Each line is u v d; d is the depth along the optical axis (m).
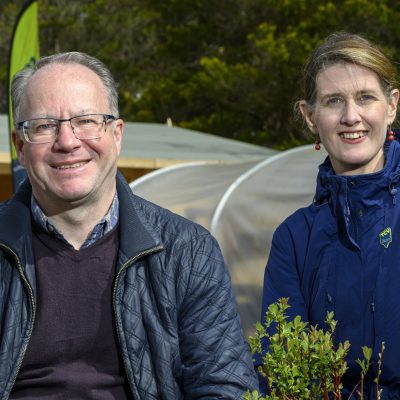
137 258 2.93
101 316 2.92
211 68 25.36
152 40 32.00
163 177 8.88
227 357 2.93
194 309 2.96
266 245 7.04
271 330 3.46
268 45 24.19
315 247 3.55
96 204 2.96
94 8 33.41
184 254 2.97
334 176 3.51
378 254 3.43
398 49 25.03
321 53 3.56
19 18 9.48
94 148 2.93
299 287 3.59
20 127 2.96
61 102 2.92
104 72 3.04
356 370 3.42
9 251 2.94
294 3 25.44
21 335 2.90
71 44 33.19
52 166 2.92
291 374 2.98
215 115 26.69
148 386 2.88
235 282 7.08
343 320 3.45
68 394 2.87
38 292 2.93
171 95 27.86
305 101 3.66
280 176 7.54
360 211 3.47
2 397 2.86
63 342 2.90
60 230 2.97
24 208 3.02
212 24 28.42
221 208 7.45
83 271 2.95
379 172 3.45
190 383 2.95
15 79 3.01
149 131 17.69
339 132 3.52
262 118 27.06
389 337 3.38
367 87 3.47
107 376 2.90
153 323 2.91
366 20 24.47
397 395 3.38
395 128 3.71
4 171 12.57
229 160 14.71
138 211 3.02
